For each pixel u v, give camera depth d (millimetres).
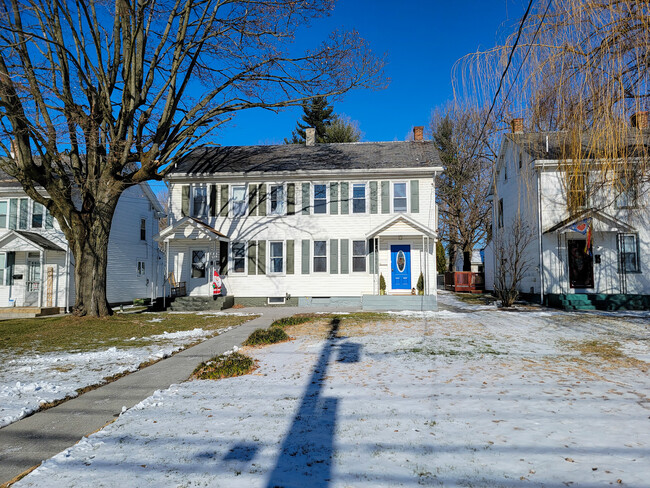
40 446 4184
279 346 9188
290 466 3459
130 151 16391
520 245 20422
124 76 14984
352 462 3510
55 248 20141
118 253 22969
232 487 3131
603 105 5812
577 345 8805
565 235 18297
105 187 15156
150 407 5172
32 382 6590
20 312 18891
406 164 19359
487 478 3189
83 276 15125
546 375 6305
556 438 3914
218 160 21516
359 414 4691
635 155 6180
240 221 19891
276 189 19969
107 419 4949
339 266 19391
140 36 15133
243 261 19844
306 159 21141
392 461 3514
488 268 28953
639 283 18109
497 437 3967
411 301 17234
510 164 21828
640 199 16609
